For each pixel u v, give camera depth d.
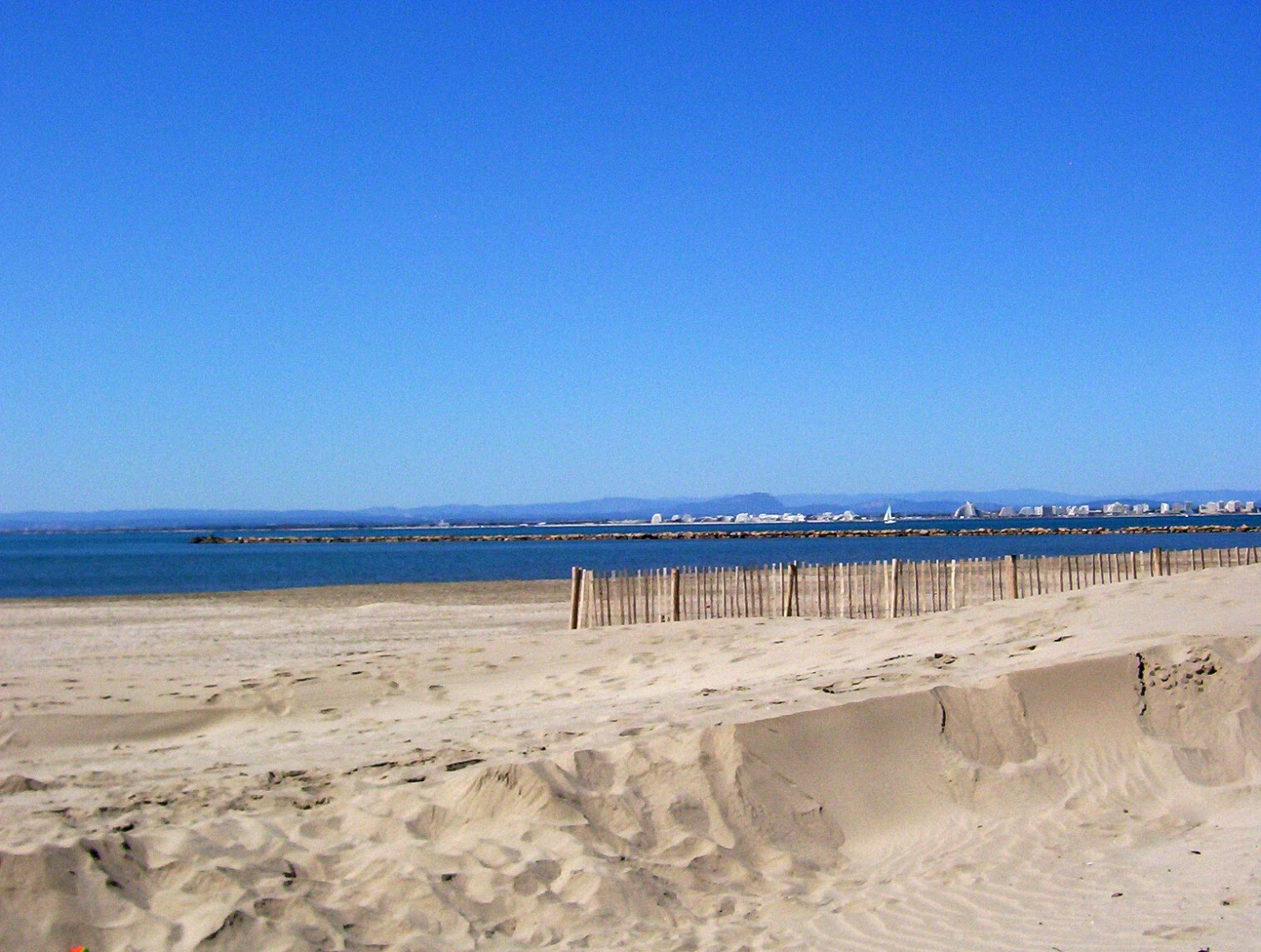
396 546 103.50
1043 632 11.38
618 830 6.15
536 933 5.12
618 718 8.80
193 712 11.16
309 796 6.95
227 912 4.87
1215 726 7.73
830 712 7.23
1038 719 7.64
